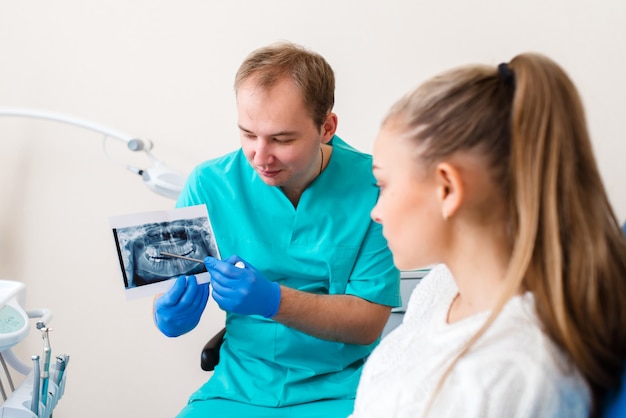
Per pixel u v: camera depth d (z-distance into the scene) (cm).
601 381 68
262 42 210
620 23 199
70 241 228
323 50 208
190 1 211
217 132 216
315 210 151
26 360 235
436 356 72
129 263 137
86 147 222
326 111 138
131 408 235
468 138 70
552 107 67
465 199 71
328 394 150
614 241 69
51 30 217
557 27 201
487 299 74
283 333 151
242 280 135
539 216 67
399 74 207
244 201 153
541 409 65
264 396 149
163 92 216
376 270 154
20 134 223
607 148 204
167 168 188
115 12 214
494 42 203
